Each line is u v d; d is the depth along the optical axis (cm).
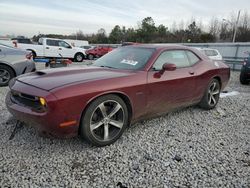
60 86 261
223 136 348
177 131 361
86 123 276
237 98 601
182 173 248
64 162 262
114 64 372
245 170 257
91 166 256
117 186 225
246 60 855
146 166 260
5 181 226
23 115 270
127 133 345
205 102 459
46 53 1569
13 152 278
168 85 359
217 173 250
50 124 252
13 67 641
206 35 4838
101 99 283
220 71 478
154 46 391
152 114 356
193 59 432
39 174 239
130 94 309
